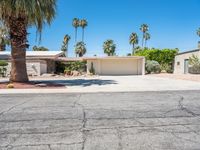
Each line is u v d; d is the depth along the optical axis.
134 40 79.69
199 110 8.44
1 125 6.75
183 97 11.82
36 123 6.92
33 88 16.84
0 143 5.27
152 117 7.46
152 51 43.78
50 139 5.49
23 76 18.92
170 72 43.78
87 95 13.31
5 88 16.84
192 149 4.80
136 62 40.28
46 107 9.49
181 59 40.31
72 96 12.94
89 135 5.74
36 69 34.12
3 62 33.47
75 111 8.56
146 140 5.35
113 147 4.94
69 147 4.97
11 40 18.66
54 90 15.73
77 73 36.50
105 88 16.81
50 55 35.19
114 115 7.81
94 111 8.52
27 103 10.58
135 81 23.75
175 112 8.15
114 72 40.34
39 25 18.38
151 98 11.64
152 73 42.16
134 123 6.79
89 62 40.38
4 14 17.70
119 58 39.28
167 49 44.00
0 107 9.62
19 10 16.98
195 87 16.78
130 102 10.47
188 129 6.15
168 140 5.34
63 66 41.91
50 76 32.69
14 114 8.18
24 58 18.98
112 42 74.00
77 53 74.75
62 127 6.46
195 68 35.41
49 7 18.23
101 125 6.61
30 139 5.51
